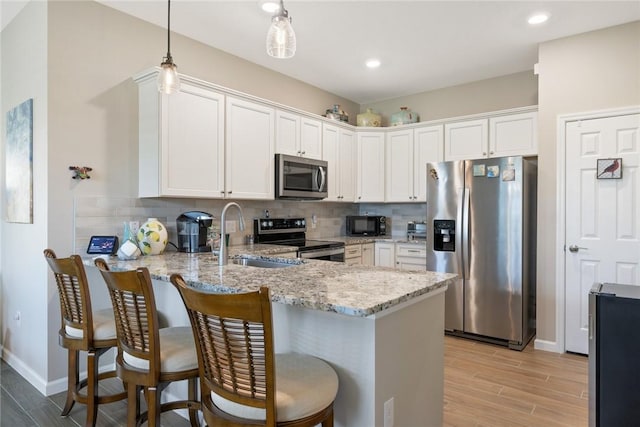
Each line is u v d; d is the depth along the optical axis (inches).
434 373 74.2
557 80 131.6
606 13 114.4
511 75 167.9
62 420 88.4
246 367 49.0
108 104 112.3
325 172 167.6
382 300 54.6
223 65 142.9
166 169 111.4
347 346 60.3
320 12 115.1
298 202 180.4
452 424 85.3
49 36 101.4
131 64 117.5
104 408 93.8
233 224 149.7
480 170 139.1
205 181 121.8
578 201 128.3
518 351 131.0
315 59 151.3
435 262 149.7
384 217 202.8
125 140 115.8
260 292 44.4
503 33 128.1
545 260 133.9
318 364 59.3
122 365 65.9
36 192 106.0
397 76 170.7
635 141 119.1
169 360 63.3
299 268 84.7
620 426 64.1
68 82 104.6
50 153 101.3
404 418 65.0
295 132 156.4
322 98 188.7
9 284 122.6
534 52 143.9
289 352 68.0
